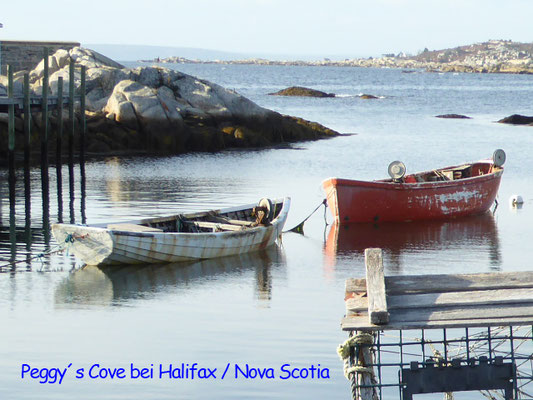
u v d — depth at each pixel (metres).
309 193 58.97
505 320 13.38
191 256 37.78
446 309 13.88
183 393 22.41
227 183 63.31
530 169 71.69
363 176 68.00
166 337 27.09
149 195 56.88
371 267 14.51
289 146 91.06
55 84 87.69
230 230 39.66
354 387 14.10
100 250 36.09
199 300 31.62
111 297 31.91
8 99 55.19
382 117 136.38
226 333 27.47
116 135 83.56
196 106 91.38
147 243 36.22
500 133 107.44
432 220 50.09
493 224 48.66
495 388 14.35
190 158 80.00
